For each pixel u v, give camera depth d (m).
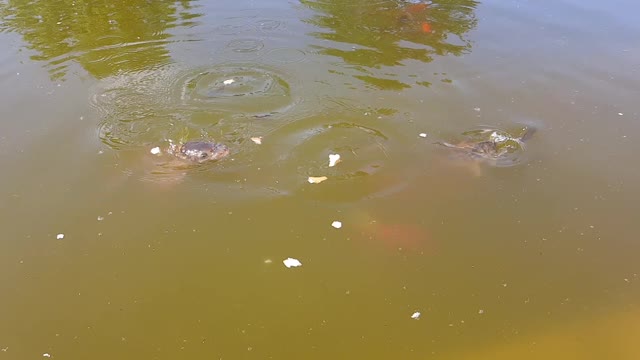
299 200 1.93
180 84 2.43
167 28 2.85
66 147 2.10
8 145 2.09
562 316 1.65
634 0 3.16
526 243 1.82
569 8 3.08
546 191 1.97
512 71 2.54
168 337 1.59
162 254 1.77
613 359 1.57
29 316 1.62
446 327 1.62
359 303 1.67
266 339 1.59
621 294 1.70
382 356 1.56
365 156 2.09
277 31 2.83
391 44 2.73
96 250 1.77
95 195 1.93
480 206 1.92
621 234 1.84
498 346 1.59
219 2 3.11
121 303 1.65
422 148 2.12
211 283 1.70
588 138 2.17
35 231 1.81
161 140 2.14
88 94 2.37
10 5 3.05
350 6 3.06
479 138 2.16
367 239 1.82
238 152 2.09
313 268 1.75
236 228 1.84
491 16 2.99
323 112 2.28
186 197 1.93
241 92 2.39
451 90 2.41
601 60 2.62
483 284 1.72
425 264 1.76
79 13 2.99
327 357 1.56
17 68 2.52
